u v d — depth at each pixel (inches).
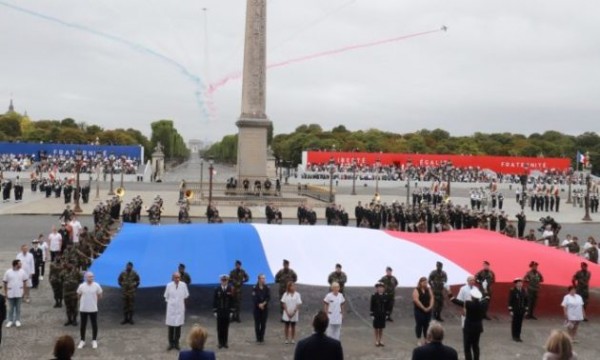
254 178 2792.8
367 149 7096.5
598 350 763.4
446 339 796.6
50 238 1179.3
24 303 939.3
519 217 1894.7
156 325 833.5
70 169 4881.9
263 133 2778.1
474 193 3147.1
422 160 5944.9
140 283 888.9
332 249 1032.2
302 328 838.5
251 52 2736.2
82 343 722.8
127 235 1122.0
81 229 1334.9
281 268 948.6
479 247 1099.3
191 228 1116.5
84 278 772.6
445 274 896.3
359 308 962.1
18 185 2726.4
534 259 1040.2
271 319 884.0
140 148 5851.4
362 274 947.3
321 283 905.5
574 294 813.9
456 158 6003.9
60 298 917.2
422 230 1601.9
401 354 724.7
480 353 735.7
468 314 649.0
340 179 5137.8
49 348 709.9
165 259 975.0
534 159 6092.5
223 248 1011.3
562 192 4677.7
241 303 975.0
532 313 920.3
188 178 5536.4
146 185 4131.4
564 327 866.8
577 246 1291.8
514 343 782.5
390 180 5123.0
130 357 686.5
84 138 7219.5
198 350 373.1
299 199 2728.8
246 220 1800.0
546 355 345.7
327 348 402.9
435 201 3019.2
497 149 7736.2
